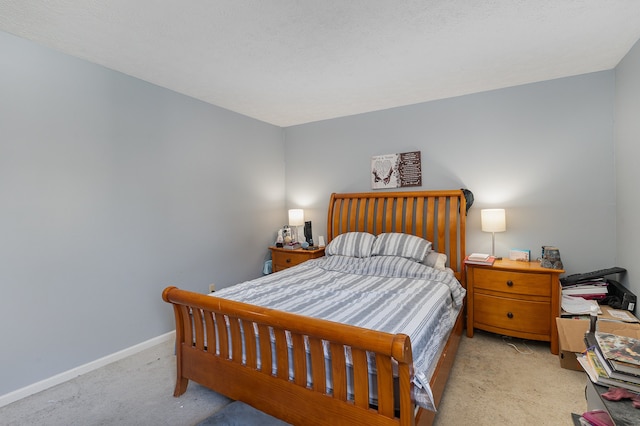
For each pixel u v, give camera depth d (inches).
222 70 98.2
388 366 47.4
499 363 91.4
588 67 98.4
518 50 86.4
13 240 77.9
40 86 82.0
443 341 77.7
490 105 118.0
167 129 113.2
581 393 76.2
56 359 84.9
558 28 75.2
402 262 110.5
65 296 87.0
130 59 90.6
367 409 50.3
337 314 69.6
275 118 153.6
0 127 75.7
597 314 86.7
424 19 71.0
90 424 68.5
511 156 115.1
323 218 160.1
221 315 68.1
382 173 140.6
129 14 68.2
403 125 135.4
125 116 100.5
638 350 43.0
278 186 167.5
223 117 135.7
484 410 70.7
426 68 97.7
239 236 143.9
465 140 123.0
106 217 95.7
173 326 114.8
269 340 61.6
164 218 112.3
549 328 96.7
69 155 87.7
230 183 139.3
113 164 97.4
